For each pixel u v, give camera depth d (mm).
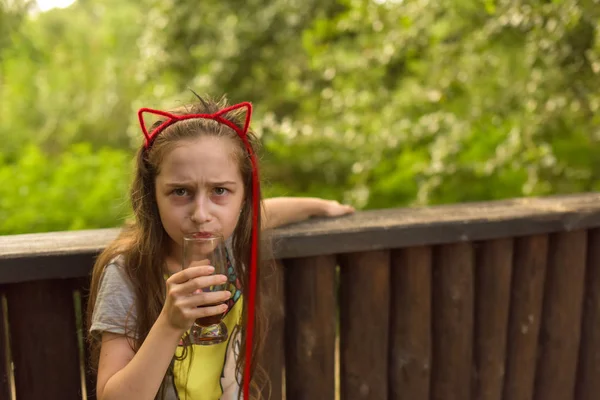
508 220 2004
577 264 2199
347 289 1949
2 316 1617
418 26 3963
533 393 2264
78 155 6371
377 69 4586
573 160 3920
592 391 2336
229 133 1454
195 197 1402
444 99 4066
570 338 2242
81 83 8984
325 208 1962
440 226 1928
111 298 1434
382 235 1869
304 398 1928
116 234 1748
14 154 7285
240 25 6270
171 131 1419
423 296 2010
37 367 1657
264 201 1797
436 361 2094
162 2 6523
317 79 6117
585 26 3033
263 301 1777
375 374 1999
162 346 1300
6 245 1623
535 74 3408
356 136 4676
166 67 6633
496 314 2117
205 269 1286
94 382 1704
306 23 6102
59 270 1591
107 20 9641
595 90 3250
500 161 3617
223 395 1575
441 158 3814
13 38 6137
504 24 3314
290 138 4871
